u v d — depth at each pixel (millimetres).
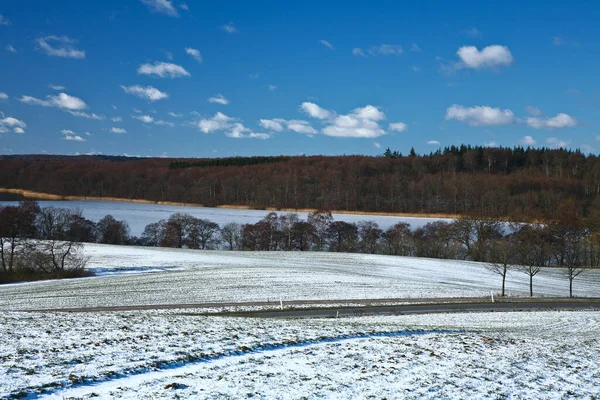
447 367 16438
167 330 20078
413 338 21828
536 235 96125
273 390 13023
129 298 47125
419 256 103375
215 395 12398
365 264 81438
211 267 72188
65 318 23484
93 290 51844
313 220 119500
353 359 16859
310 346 18734
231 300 46219
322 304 44062
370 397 12992
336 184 181875
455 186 157875
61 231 110625
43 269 66562
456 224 104625
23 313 26078
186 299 46594
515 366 17266
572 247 98375
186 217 121875
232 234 120688
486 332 26609
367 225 118188
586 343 23328
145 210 162750
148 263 76938
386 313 40438
